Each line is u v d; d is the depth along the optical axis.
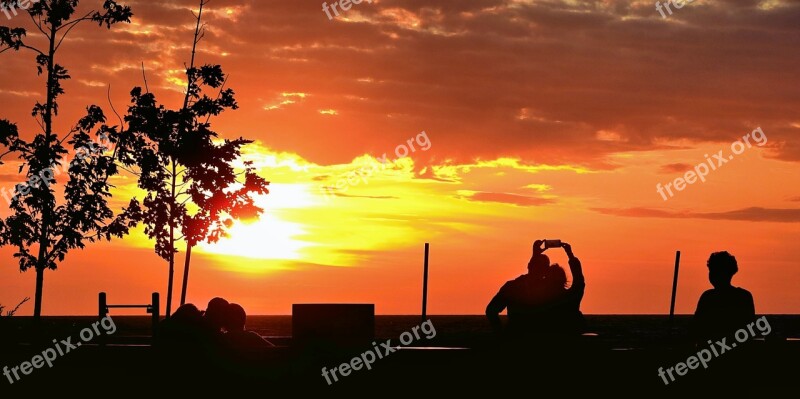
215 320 11.56
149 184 23.97
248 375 11.15
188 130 24.11
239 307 11.77
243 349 11.18
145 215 24.22
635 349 10.77
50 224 23.58
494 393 10.85
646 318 188.12
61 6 24.19
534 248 11.20
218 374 11.26
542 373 10.77
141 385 11.59
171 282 24.38
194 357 11.39
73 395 11.87
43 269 23.62
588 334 11.02
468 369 10.87
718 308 10.27
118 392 11.69
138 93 24.25
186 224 24.00
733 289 10.34
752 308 10.29
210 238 24.22
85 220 23.88
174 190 24.38
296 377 10.96
